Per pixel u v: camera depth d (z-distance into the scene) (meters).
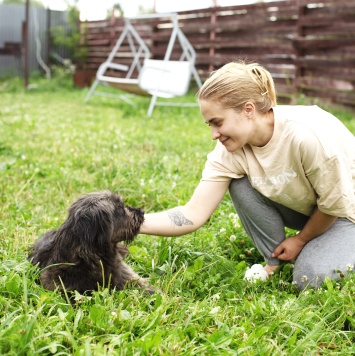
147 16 11.18
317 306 2.84
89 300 2.77
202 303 2.80
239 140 2.99
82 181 5.39
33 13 20.66
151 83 11.41
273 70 11.57
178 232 3.36
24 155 6.38
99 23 18.30
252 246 3.81
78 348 2.27
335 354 2.45
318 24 10.36
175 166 5.92
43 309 2.70
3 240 3.77
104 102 13.13
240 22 12.20
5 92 15.75
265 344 2.46
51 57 20.69
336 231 3.25
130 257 3.59
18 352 2.19
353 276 2.97
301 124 2.98
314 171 2.96
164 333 2.46
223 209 4.48
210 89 2.88
